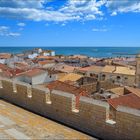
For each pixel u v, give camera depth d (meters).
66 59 149.12
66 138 10.02
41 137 9.93
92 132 10.76
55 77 54.31
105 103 10.16
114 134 9.85
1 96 17.38
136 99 27.77
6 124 11.48
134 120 9.13
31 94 14.38
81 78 55.12
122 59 145.88
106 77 73.69
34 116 13.21
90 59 149.25
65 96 11.91
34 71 53.06
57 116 12.48
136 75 66.38
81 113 11.20
